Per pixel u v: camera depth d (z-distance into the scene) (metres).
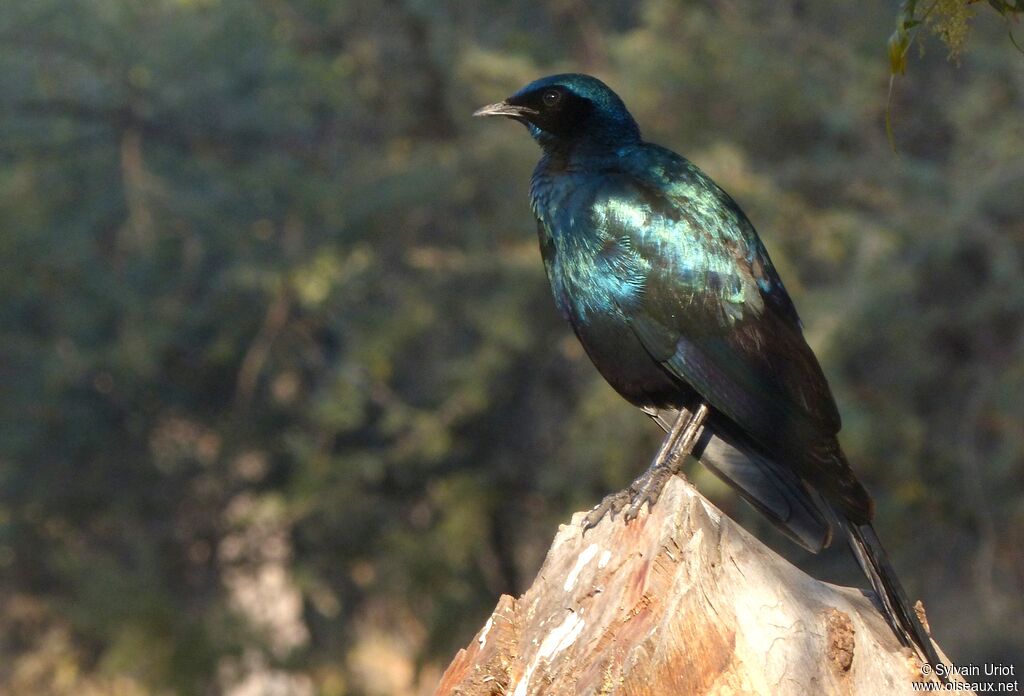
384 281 17.91
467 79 16.73
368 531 18.42
